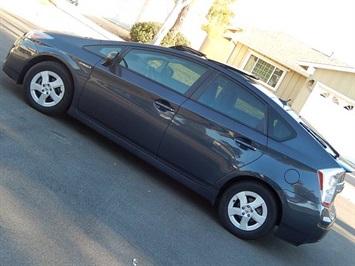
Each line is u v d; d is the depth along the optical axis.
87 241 3.57
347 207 10.14
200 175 5.02
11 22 12.56
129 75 5.30
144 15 27.05
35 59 5.68
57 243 3.37
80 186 4.39
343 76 19.55
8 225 3.32
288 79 24.00
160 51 5.40
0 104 5.42
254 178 4.82
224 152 4.89
